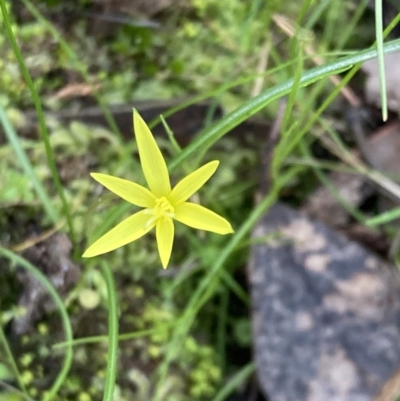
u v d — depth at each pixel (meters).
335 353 0.09
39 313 0.08
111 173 0.09
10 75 0.09
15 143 0.08
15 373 0.08
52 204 0.09
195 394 0.09
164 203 0.06
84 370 0.09
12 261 0.08
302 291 0.09
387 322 0.09
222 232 0.06
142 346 0.09
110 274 0.08
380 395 0.08
